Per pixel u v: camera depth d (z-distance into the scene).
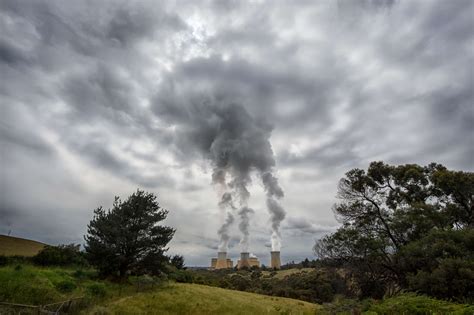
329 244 30.58
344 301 21.72
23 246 46.50
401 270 25.39
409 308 14.73
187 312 21.59
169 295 26.61
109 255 29.33
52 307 16.08
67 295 19.12
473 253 19.56
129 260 30.77
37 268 25.86
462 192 29.06
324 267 32.44
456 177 28.80
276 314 23.67
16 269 22.20
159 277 35.81
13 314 14.35
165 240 33.03
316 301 49.41
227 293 36.53
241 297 34.41
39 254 33.84
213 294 32.41
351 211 32.78
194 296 28.25
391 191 33.25
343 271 31.64
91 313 17.30
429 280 18.22
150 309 20.73
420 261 22.08
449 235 21.58
